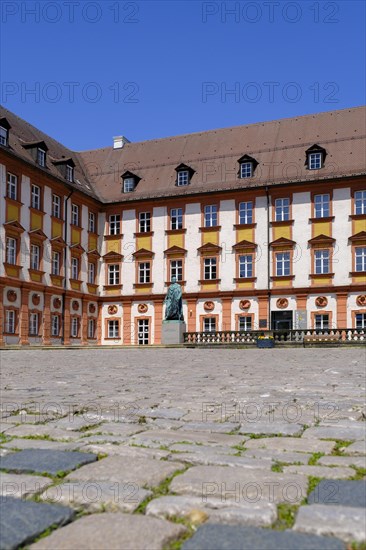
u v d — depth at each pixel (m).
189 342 38.28
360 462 4.16
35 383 10.92
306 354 24.92
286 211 46.53
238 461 4.18
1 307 39.22
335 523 2.88
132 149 55.91
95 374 13.44
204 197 48.59
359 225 44.44
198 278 48.12
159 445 4.78
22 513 3.05
